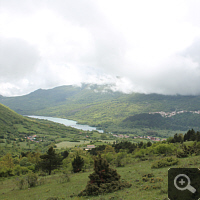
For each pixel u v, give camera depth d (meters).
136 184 19.86
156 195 14.67
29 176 33.47
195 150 39.53
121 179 23.48
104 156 63.19
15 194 27.86
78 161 46.28
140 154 61.84
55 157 52.38
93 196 18.30
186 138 99.19
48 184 31.78
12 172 59.62
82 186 24.70
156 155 53.75
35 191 27.38
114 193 17.75
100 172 20.47
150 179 20.16
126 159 50.75
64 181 31.55
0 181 49.50
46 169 52.97
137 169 31.16
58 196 21.28
